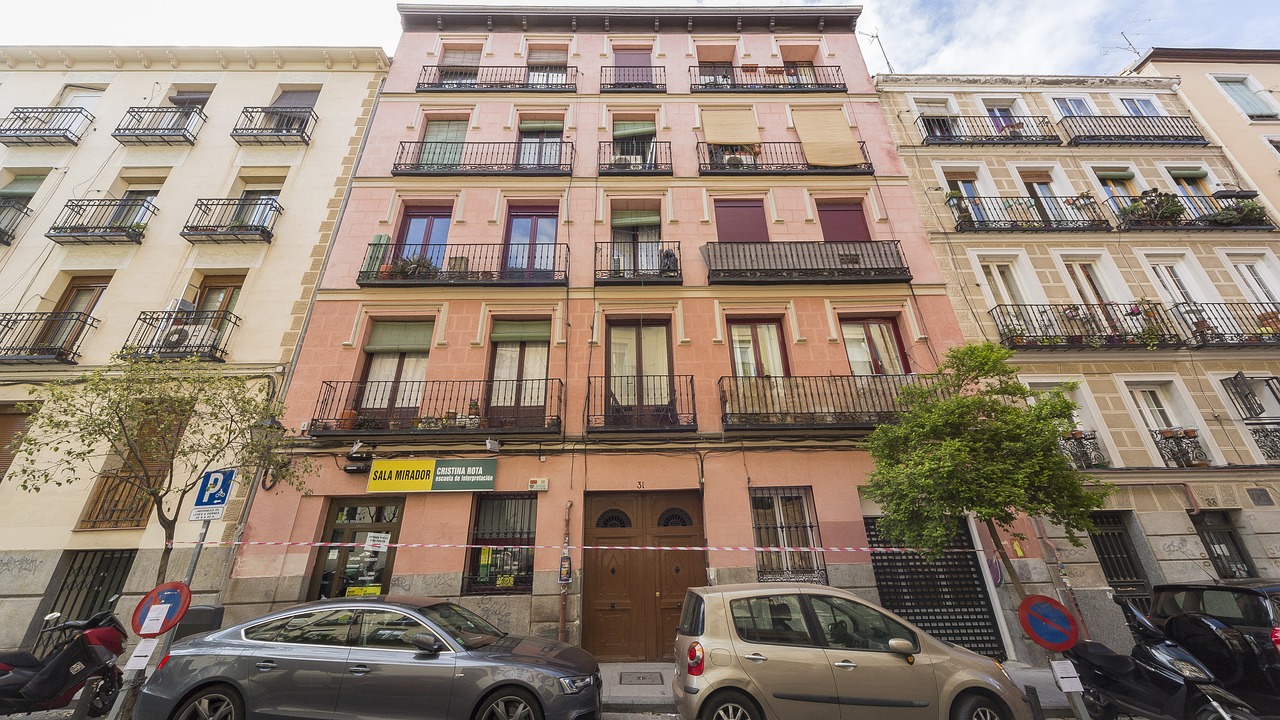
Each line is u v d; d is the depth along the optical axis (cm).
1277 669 527
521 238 1181
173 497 884
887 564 881
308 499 887
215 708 481
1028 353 1036
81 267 1091
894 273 1087
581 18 1455
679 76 1406
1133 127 1340
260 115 1293
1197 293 1128
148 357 901
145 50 1352
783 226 1181
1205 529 923
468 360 1012
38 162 1220
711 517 888
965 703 475
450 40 1443
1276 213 1216
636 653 827
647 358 1058
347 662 489
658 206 1229
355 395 977
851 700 470
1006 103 1409
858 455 934
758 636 500
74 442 909
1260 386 1037
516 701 481
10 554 838
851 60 1441
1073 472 662
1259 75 1450
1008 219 1218
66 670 565
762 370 1051
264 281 1080
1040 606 489
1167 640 550
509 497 923
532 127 1336
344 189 1198
